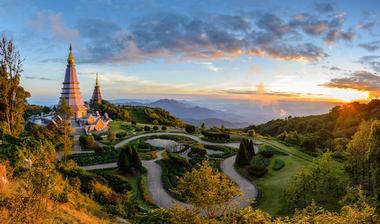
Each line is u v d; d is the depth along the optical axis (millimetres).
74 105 93500
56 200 24875
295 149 71688
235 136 89688
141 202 41031
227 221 21016
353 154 42219
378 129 37531
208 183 22859
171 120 157125
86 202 32844
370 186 38812
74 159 58406
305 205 37812
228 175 53406
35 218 17438
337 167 46281
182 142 81125
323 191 39125
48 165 20562
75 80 95875
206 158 61938
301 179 39281
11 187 20734
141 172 53469
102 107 136375
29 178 18891
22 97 46750
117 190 44188
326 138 83750
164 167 56219
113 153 64812
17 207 17078
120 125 106438
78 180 37688
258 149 71812
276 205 40594
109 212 32969
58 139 58844
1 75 44156
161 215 22844
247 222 20828
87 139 69625
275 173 53156
